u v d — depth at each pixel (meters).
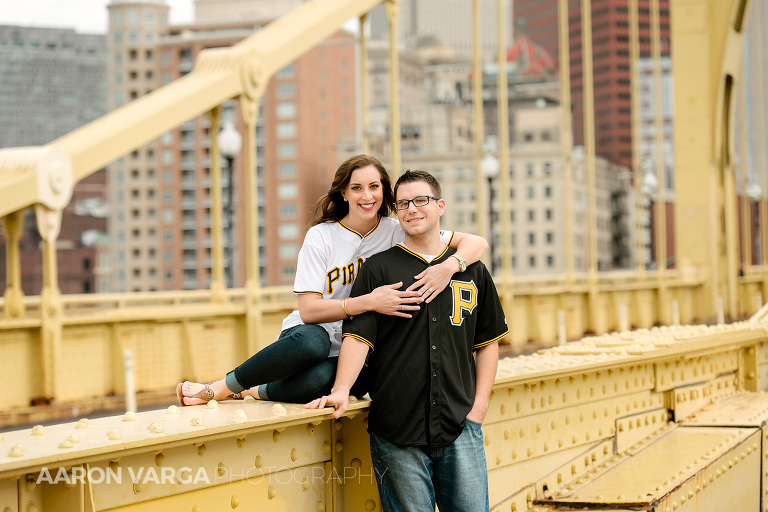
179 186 149.62
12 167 11.59
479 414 3.46
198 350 13.62
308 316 3.40
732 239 26.83
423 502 3.33
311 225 3.63
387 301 3.29
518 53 158.25
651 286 26.38
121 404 12.49
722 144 26.48
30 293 148.62
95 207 171.12
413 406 3.31
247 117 14.28
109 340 12.67
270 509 3.10
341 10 15.98
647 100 185.25
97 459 2.46
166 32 157.00
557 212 126.00
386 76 179.38
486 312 3.54
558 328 22.66
